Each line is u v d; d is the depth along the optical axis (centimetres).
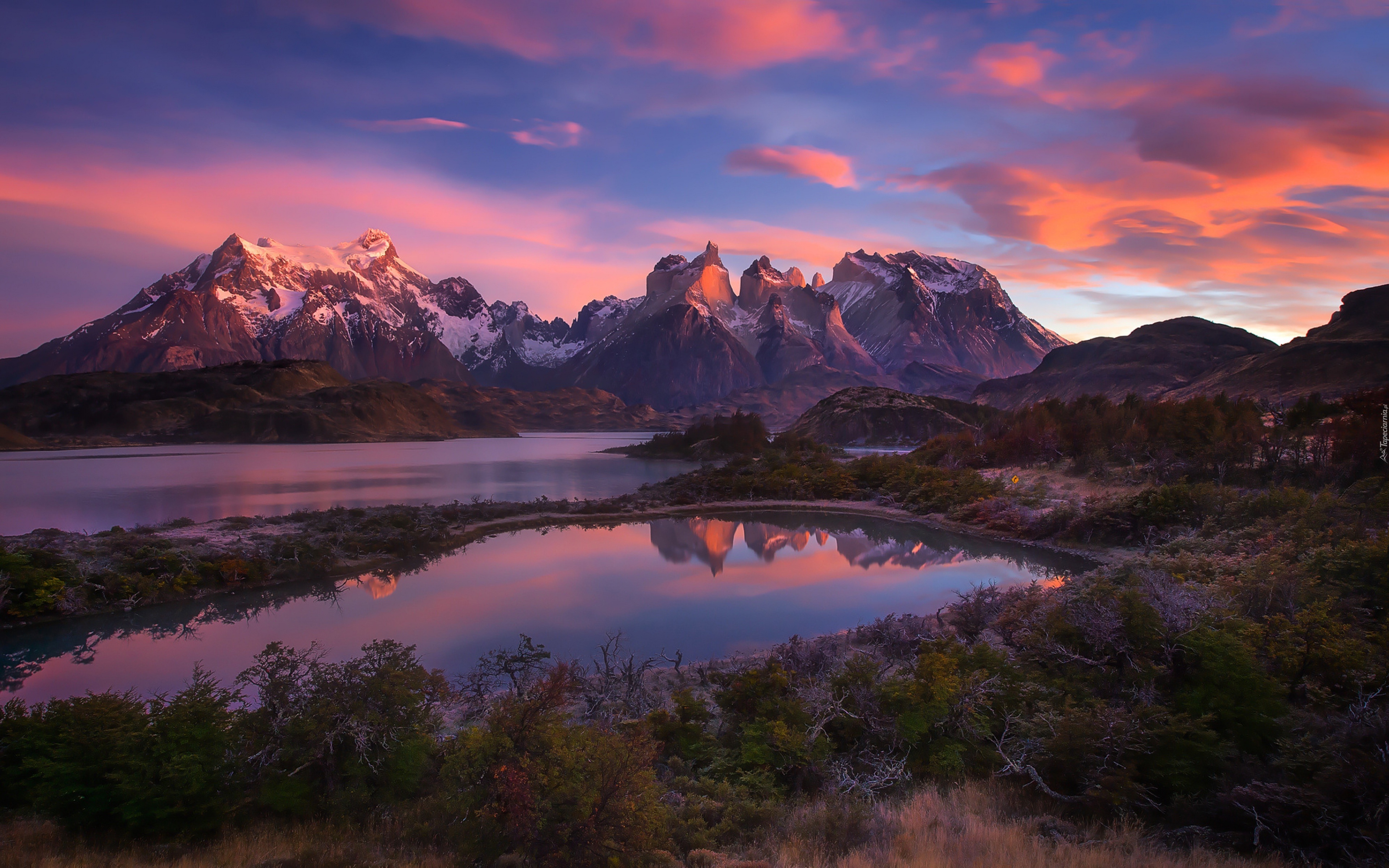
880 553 6475
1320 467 7144
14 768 1530
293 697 1627
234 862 1184
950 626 3344
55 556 4484
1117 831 1328
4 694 2956
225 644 3631
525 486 13362
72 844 1297
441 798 1389
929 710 1806
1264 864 1123
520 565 5844
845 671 2127
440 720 1800
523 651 2689
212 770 1409
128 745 1412
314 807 1466
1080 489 8662
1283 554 3728
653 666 3177
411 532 6469
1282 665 1855
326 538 5878
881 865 1159
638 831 1173
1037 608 2814
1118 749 1492
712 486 10481
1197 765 1438
